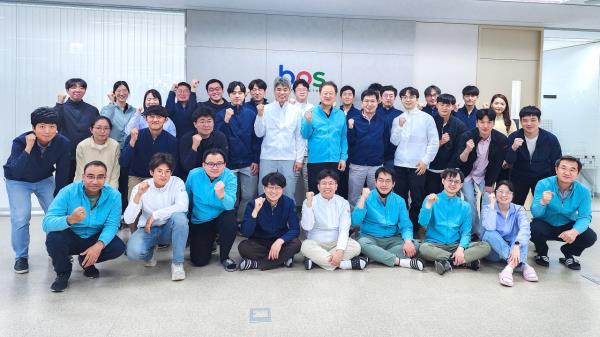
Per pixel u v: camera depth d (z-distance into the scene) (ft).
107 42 18.67
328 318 8.91
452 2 17.65
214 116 13.78
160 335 8.10
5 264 12.09
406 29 20.27
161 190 11.66
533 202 12.74
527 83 21.45
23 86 18.34
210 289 10.46
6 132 18.39
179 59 19.24
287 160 14.78
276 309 9.33
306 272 11.83
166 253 13.48
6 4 18.03
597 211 21.36
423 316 9.07
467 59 20.93
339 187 16.37
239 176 15.62
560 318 9.06
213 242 13.10
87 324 8.50
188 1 17.75
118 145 13.10
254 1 17.69
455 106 17.24
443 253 12.04
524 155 14.30
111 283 10.80
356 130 15.17
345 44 19.94
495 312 9.32
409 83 20.47
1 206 18.76
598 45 23.61
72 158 14.39
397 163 15.02
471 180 14.62
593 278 11.58
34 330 8.23
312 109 14.76
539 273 12.07
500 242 12.11
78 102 14.61
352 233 15.10
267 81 19.53
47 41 18.33
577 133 24.79
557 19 19.98
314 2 17.71
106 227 10.73
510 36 21.20
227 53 19.20
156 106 12.70
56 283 10.21
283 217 12.38
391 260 12.24
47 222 10.13
